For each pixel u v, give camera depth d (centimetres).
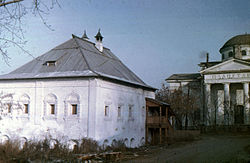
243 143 2827
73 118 2628
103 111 2692
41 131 2720
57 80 2747
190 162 1808
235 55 5772
